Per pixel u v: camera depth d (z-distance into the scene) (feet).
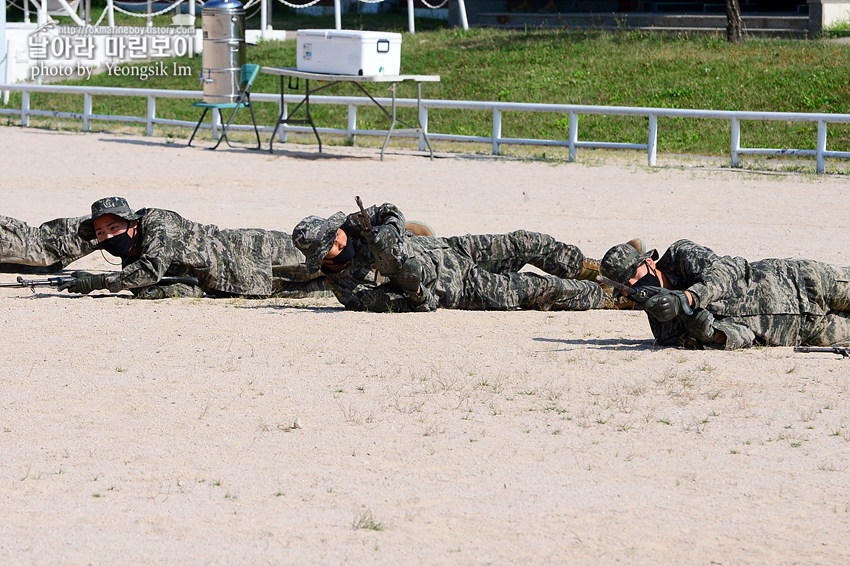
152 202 130.41
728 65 217.56
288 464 45.52
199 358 62.39
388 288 75.20
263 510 40.81
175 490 42.73
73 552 37.17
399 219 71.87
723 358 61.67
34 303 77.97
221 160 171.73
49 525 39.42
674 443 47.88
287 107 226.38
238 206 127.95
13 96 260.01
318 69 175.63
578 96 215.51
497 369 59.72
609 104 209.87
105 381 57.62
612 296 76.84
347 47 172.04
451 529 39.14
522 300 76.38
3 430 49.78
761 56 221.25
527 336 68.13
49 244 85.76
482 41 258.57
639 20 269.85
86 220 78.48
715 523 39.63
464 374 58.75
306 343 65.87
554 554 37.09
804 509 40.81
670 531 38.96
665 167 165.68
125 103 245.24
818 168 159.84
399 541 38.11
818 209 127.44
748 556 36.99
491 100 220.84
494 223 117.08
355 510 40.81
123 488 42.98
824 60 214.48
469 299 76.23
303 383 57.21
